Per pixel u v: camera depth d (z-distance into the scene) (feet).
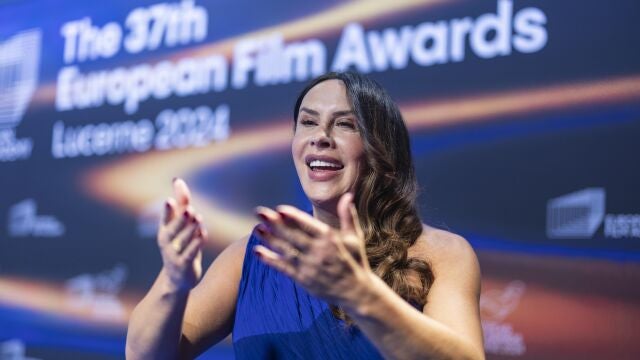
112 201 11.52
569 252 8.08
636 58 7.98
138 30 11.71
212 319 4.23
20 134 12.59
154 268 11.02
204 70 10.98
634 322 7.72
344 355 3.81
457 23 9.07
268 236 2.75
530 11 8.61
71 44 12.35
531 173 8.38
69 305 11.67
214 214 10.55
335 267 2.75
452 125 8.93
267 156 10.27
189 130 10.96
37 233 12.16
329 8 10.05
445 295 3.65
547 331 8.09
